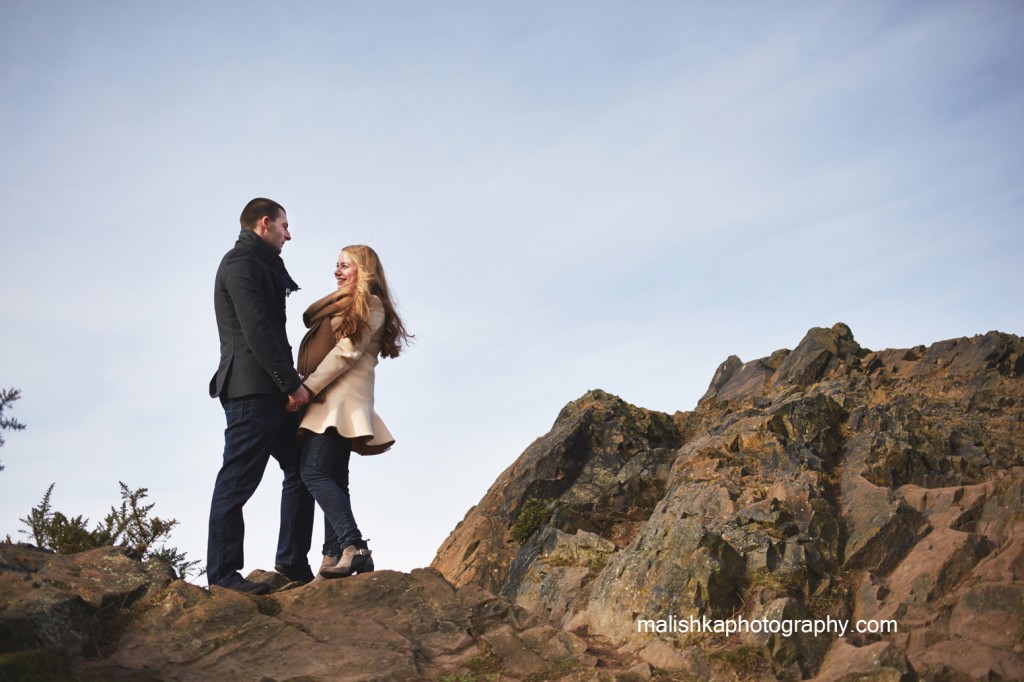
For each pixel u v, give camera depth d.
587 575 7.58
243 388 5.82
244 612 5.55
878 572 6.56
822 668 5.45
